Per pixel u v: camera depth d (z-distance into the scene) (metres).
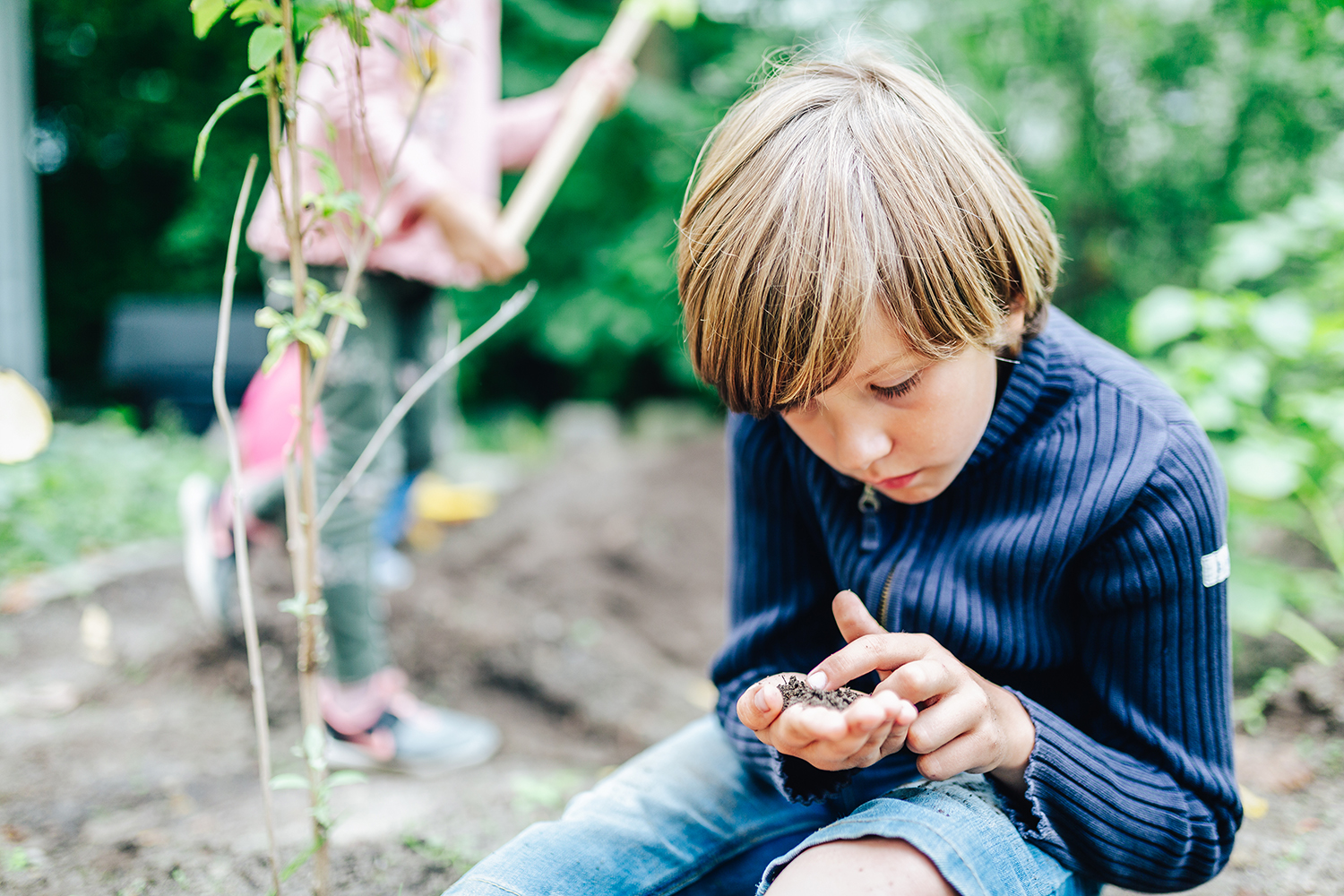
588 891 0.89
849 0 4.46
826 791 0.81
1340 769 1.39
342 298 0.92
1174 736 0.87
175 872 1.27
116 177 7.18
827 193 0.74
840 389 0.75
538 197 1.91
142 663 2.13
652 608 2.95
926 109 0.80
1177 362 2.08
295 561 0.95
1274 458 1.79
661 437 5.79
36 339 4.77
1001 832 0.79
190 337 5.09
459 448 5.49
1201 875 0.88
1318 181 3.19
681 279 0.83
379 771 1.83
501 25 6.04
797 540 1.06
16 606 2.34
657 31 5.89
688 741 1.11
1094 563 0.88
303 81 1.57
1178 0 3.47
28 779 1.56
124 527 2.87
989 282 0.78
